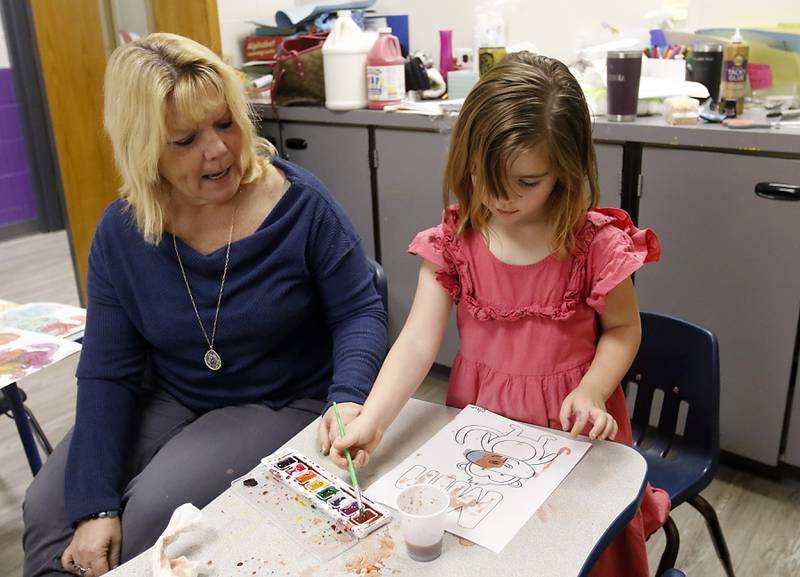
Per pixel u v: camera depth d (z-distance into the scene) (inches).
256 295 53.5
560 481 36.3
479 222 44.8
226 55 121.3
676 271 76.3
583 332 44.9
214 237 54.2
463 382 46.9
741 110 75.2
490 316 45.2
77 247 129.6
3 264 162.9
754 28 80.8
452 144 43.2
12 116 177.3
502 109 39.0
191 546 33.9
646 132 72.9
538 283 44.4
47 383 108.7
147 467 50.6
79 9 118.5
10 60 172.6
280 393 56.9
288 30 116.8
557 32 100.3
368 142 97.8
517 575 30.5
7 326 64.5
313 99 105.0
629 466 37.3
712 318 75.6
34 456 66.1
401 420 43.4
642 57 77.9
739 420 77.3
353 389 49.1
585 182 42.2
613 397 46.1
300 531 34.5
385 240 101.3
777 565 66.4
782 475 78.5
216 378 55.7
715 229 72.5
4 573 70.4
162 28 115.6
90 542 46.2
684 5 88.8
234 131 51.3
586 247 43.6
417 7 112.9
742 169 69.1
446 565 31.3
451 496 35.7
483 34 103.2
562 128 39.4
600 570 41.9
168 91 47.2
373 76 96.0
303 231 54.4
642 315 54.2
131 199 52.2
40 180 183.3
